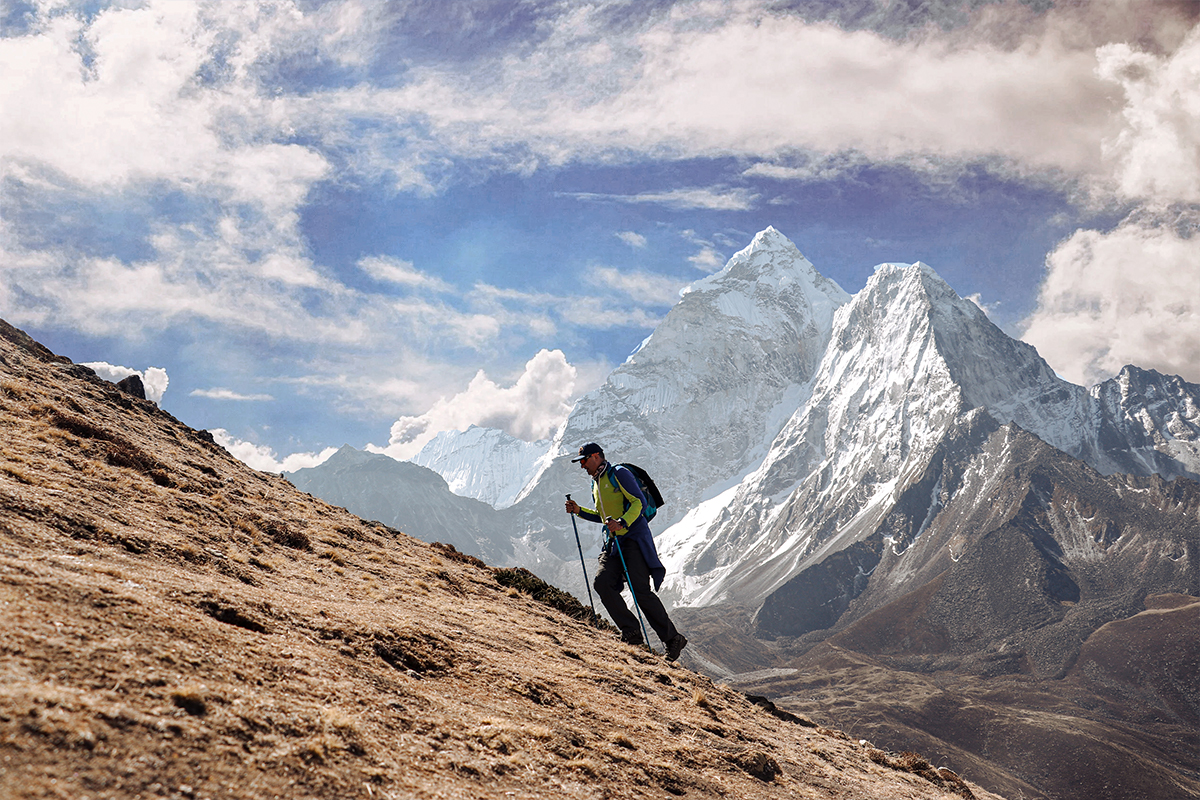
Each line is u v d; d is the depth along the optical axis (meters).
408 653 7.78
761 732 11.88
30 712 3.72
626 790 6.41
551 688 8.66
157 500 11.03
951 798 13.48
